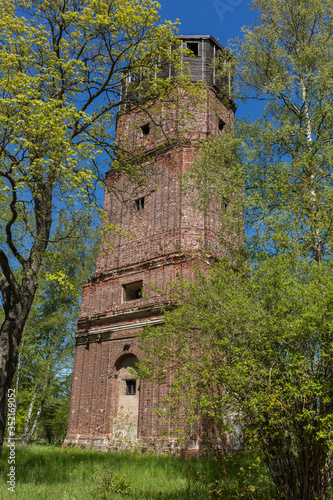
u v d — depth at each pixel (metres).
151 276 20.52
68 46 12.86
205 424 15.91
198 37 25.27
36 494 8.63
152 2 13.02
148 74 14.60
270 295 7.57
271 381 7.19
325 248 9.50
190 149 21.77
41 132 9.54
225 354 7.91
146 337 10.32
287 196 11.25
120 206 23.83
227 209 13.73
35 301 25.08
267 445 7.52
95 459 14.51
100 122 14.43
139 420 18.62
